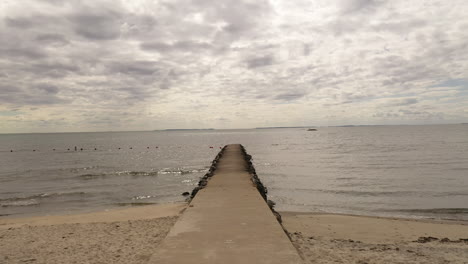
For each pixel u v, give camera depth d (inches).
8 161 1710.1
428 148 2038.6
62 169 1299.2
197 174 1077.1
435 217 518.9
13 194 768.9
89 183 919.0
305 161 1430.9
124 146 3031.5
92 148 2817.4
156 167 1301.7
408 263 240.2
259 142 3262.8
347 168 1167.6
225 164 832.9
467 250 293.0
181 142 3597.4
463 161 1305.4
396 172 1043.3
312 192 733.3
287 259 184.4
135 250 259.6
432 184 821.2
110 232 331.9
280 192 735.1
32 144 3818.9
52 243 294.5
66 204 649.6
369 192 727.7
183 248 203.6
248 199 367.2
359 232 393.1
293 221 441.4
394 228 420.5
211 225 256.1
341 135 4795.8
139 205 629.3
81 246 279.9
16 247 283.9
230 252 195.9
